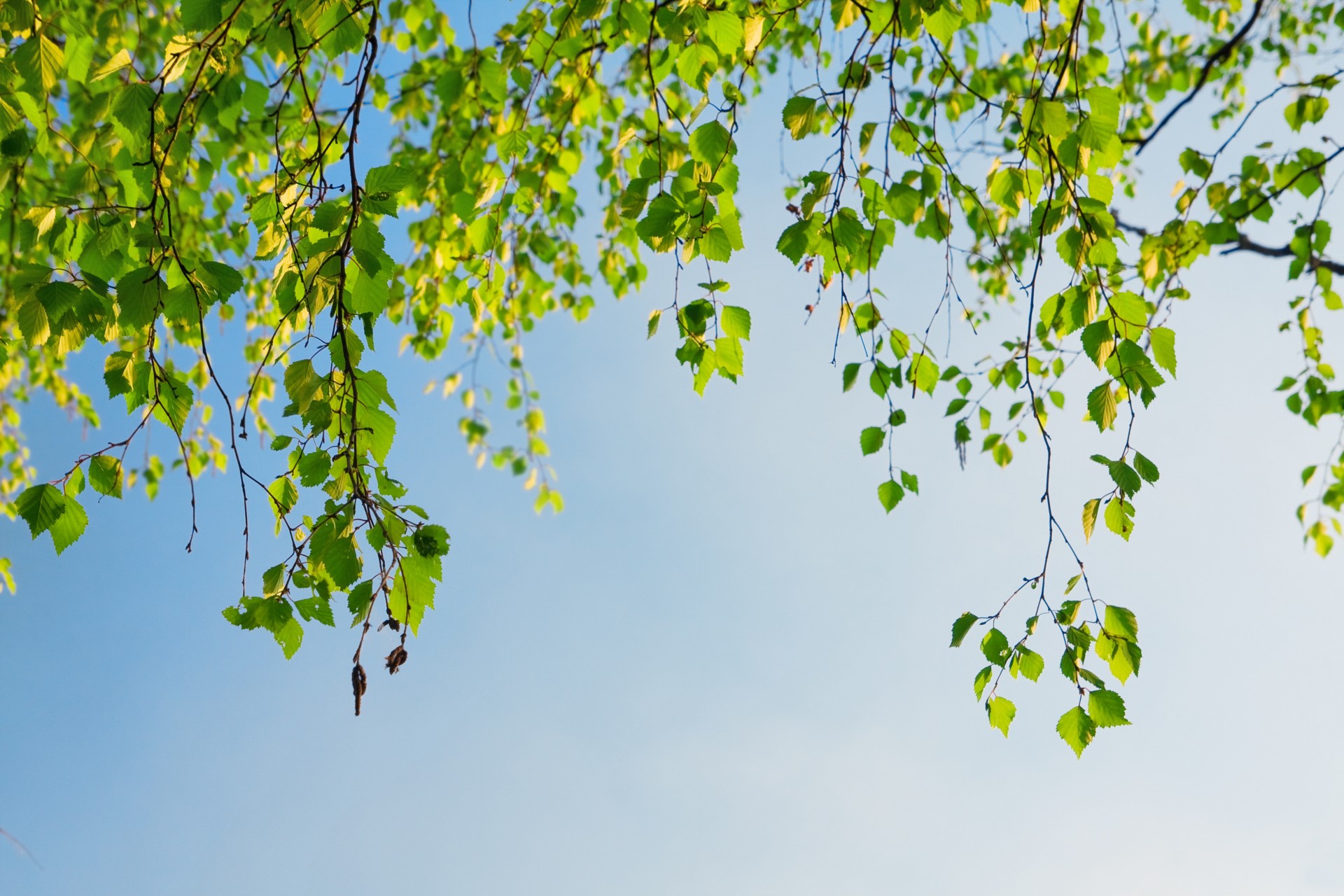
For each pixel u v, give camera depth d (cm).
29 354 496
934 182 247
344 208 172
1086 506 218
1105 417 207
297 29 208
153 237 172
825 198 216
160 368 177
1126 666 217
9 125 209
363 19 209
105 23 294
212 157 337
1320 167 296
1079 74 223
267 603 193
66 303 164
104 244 190
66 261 203
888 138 218
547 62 265
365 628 184
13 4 188
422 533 188
